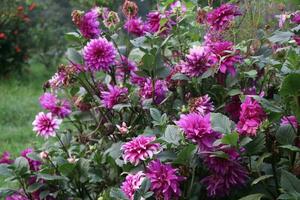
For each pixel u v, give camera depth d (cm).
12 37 729
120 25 229
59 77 211
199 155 165
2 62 731
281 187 161
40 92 636
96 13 215
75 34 215
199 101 182
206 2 246
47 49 799
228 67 182
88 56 201
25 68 778
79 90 216
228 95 190
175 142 165
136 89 209
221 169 163
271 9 233
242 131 159
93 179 192
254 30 222
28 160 204
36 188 191
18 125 487
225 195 177
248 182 173
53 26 851
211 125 161
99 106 202
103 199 172
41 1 883
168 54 226
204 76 188
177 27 218
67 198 198
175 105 200
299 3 185
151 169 165
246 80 197
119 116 209
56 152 207
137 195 160
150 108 188
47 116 199
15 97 595
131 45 226
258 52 209
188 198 170
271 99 194
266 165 172
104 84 216
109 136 206
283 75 180
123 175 192
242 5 240
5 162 216
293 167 168
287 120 167
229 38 216
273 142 165
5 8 745
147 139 165
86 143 214
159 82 202
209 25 212
